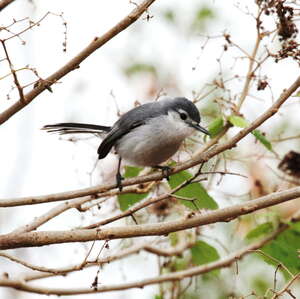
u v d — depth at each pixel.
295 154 11.01
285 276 11.04
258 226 11.25
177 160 12.34
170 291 11.34
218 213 8.25
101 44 8.13
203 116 12.78
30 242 7.86
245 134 8.66
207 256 11.76
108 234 8.05
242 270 13.11
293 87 8.42
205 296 11.71
